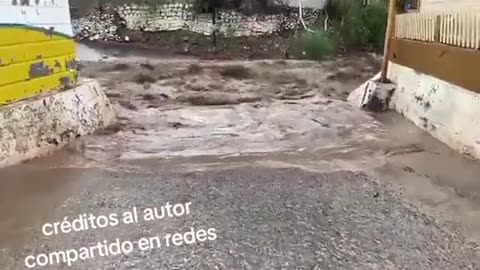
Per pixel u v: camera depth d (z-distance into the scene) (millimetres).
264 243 2840
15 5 4391
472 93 4566
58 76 5219
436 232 2990
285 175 4020
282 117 6234
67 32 5367
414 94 5930
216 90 8203
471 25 4660
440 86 5266
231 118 6211
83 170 4113
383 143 5012
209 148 4863
